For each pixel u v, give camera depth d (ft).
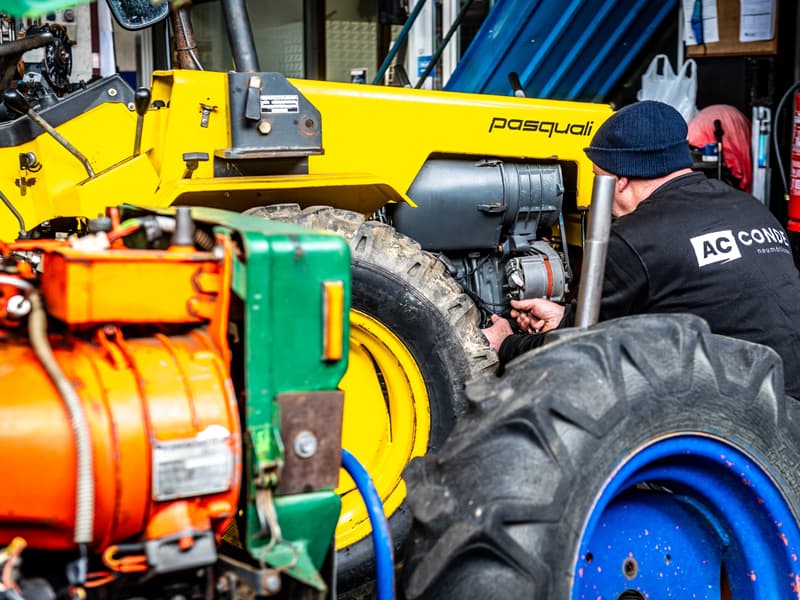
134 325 6.68
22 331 6.81
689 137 18.39
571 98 20.31
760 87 18.35
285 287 6.51
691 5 18.92
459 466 7.04
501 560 6.75
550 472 6.84
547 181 13.08
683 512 7.97
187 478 6.22
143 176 11.06
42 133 11.38
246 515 6.61
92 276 6.35
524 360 7.39
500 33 19.58
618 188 10.00
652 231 9.36
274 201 11.05
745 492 7.75
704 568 8.02
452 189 12.62
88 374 6.25
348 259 6.68
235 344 6.86
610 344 7.27
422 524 7.00
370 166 12.16
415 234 12.63
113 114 11.56
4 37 16.71
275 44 29.09
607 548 7.63
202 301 6.66
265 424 6.56
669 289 9.36
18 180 11.43
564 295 12.98
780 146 18.11
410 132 12.28
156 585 6.42
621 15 19.43
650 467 7.54
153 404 6.22
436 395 11.09
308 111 11.28
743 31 18.38
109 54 26.27
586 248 8.19
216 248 6.64
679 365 7.40
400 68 16.38
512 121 12.82
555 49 19.63
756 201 9.87
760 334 9.19
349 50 28.17
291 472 6.64
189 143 11.03
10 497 6.05
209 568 6.45
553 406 6.96
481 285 13.19
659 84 18.90
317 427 6.66
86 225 11.34
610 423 7.00
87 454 5.98
